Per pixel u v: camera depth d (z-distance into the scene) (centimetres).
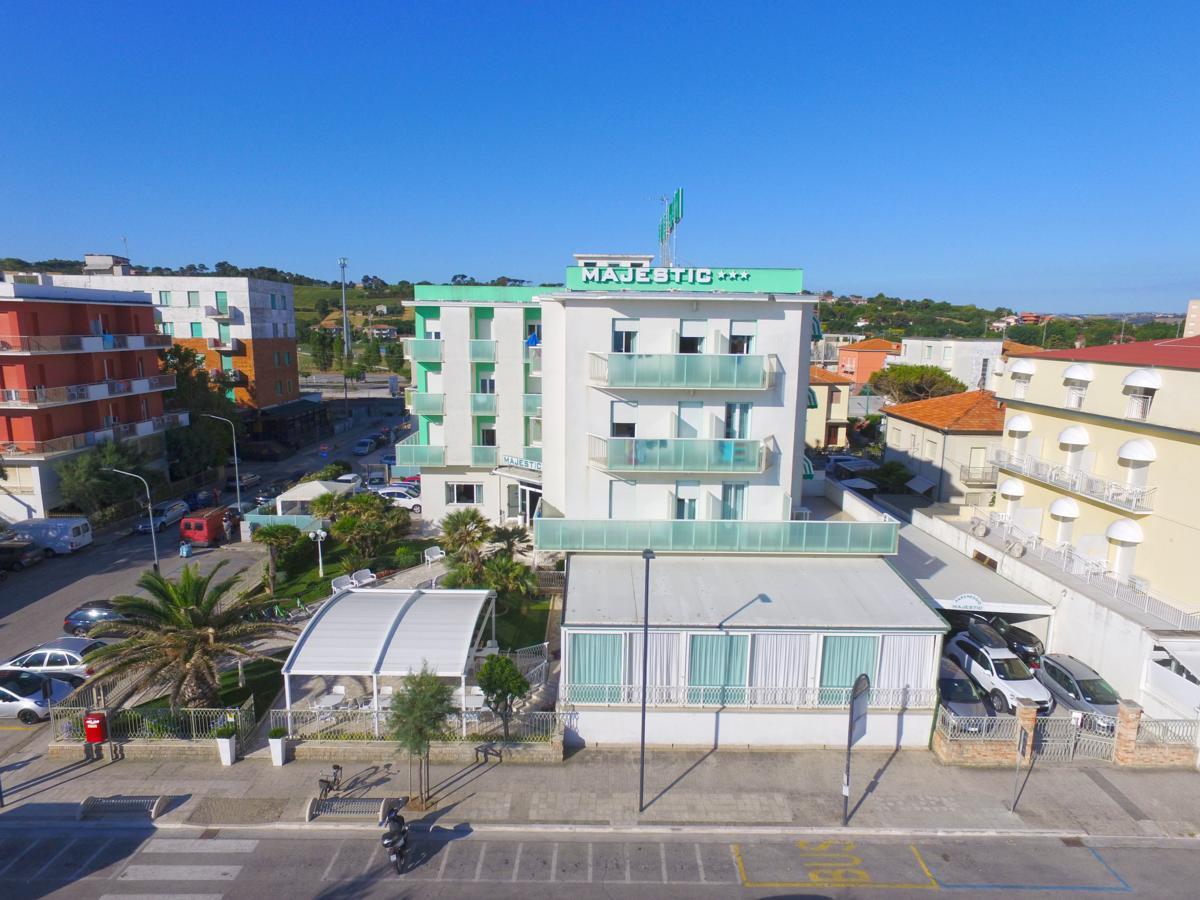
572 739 2128
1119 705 2070
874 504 4253
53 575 3544
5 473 4103
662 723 2125
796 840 1764
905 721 2138
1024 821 1828
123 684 2358
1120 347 3167
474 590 2523
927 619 2169
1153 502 2650
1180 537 2534
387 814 1798
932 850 1733
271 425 6894
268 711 2284
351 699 2289
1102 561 2770
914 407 5172
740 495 2722
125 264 7150
